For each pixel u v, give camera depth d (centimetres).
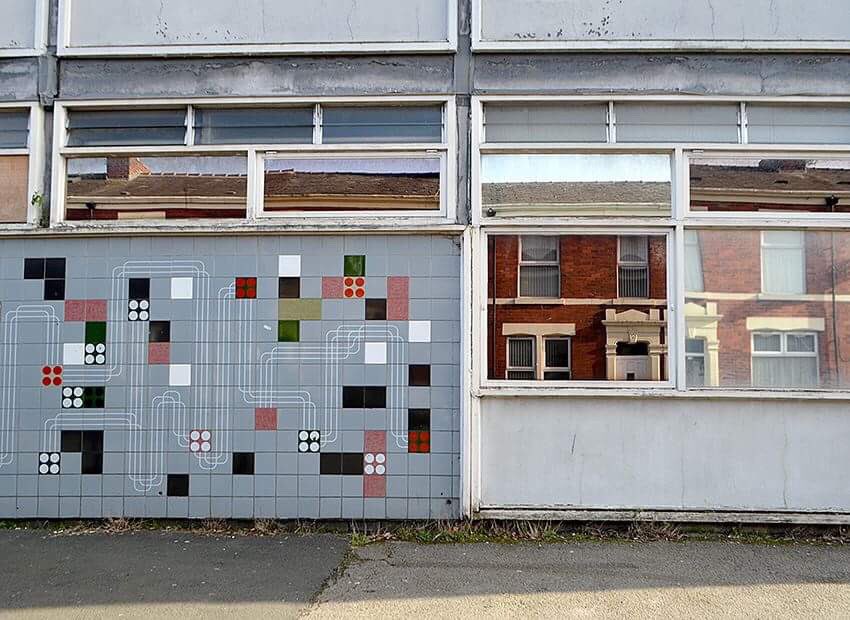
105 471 628
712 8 636
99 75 648
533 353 625
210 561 538
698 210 634
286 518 619
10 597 473
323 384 625
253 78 644
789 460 613
